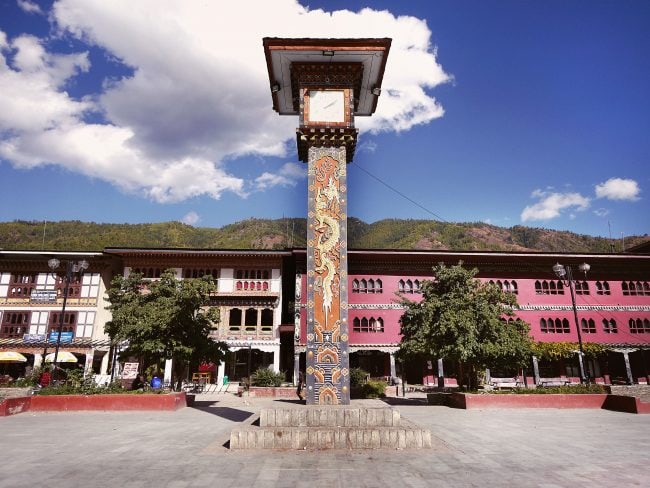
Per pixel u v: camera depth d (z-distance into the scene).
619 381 40.81
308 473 8.81
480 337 23.70
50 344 39.00
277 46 15.27
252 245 135.12
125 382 28.39
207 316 25.55
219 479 8.37
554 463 9.72
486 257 41.66
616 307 42.16
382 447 11.24
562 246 166.38
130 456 10.41
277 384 33.41
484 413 19.81
